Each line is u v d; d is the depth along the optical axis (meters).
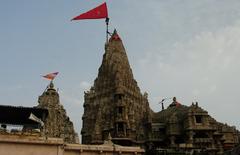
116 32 122.06
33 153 49.50
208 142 91.25
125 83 107.25
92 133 101.56
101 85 109.88
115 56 113.31
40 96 99.38
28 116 58.69
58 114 96.69
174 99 113.00
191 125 93.19
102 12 85.12
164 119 104.44
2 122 57.50
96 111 106.31
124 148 62.41
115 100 101.25
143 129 101.38
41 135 56.53
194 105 96.81
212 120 98.56
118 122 96.06
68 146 56.16
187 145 88.75
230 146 99.06
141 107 109.69
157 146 97.06
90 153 58.41
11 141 48.38
